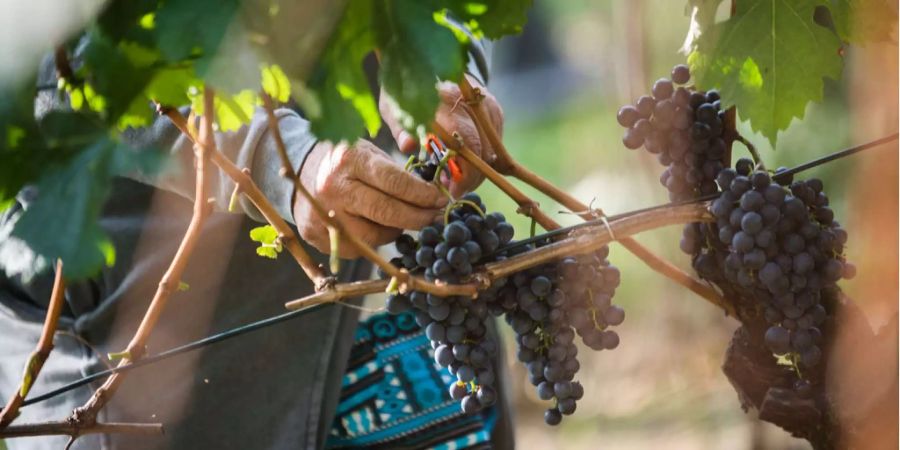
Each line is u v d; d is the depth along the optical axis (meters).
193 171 2.46
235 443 2.62
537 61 10.16
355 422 2.70
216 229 2.60
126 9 2.10
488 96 2.56
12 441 2.64
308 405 2.63
